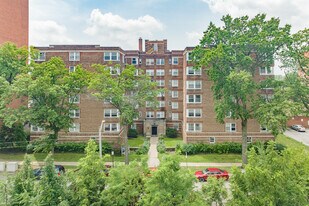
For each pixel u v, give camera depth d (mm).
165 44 63188
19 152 38969
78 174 14945
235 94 33656
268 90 40094
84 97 42719
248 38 32250
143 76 35781
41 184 14102
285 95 32781
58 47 44375
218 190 15320
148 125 56875
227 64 33844
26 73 32938
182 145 40562
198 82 43219
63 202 13297
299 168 14297
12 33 47656
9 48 35594
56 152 40031
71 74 32750
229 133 42594
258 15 33188
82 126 42812
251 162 14164
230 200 14375
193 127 43156
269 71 39906
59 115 33156
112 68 43969
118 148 40781
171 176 12859
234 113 33562
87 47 44438
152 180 13016
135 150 42062
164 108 59531
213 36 34344
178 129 58219
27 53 35625
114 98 33594
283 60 34438
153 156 38875
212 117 42938
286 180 13086
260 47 32844
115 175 14664
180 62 58875
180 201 12883
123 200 14328
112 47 44344
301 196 12938
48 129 34031
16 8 48719
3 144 38156
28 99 36312
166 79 59750
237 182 13742
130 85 34688
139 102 35469
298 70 38438
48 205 13859
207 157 38344
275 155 13828
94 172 14898
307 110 34844
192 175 13398
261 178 12867
